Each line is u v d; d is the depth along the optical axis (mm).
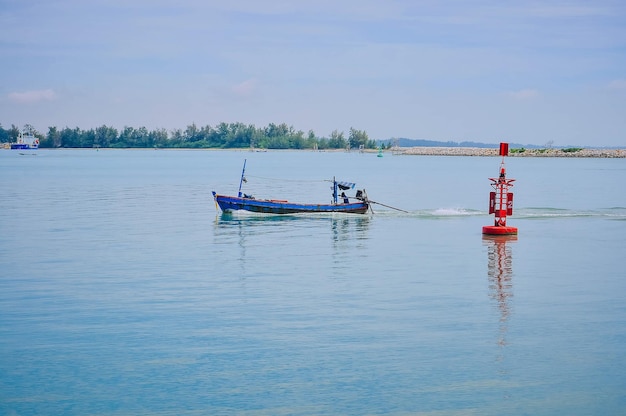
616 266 41031
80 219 65625
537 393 22281
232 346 26328
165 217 67562
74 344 26641
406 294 33875
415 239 52250
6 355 25516
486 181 132750
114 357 25297
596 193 101125
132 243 50062
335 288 35125
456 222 63375
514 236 53844
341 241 51125
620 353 25562
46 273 39031
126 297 33438
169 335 27594
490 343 26594
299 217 67125
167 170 184000
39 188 110438
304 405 21547
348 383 23031
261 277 37812
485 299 32906
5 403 21781
